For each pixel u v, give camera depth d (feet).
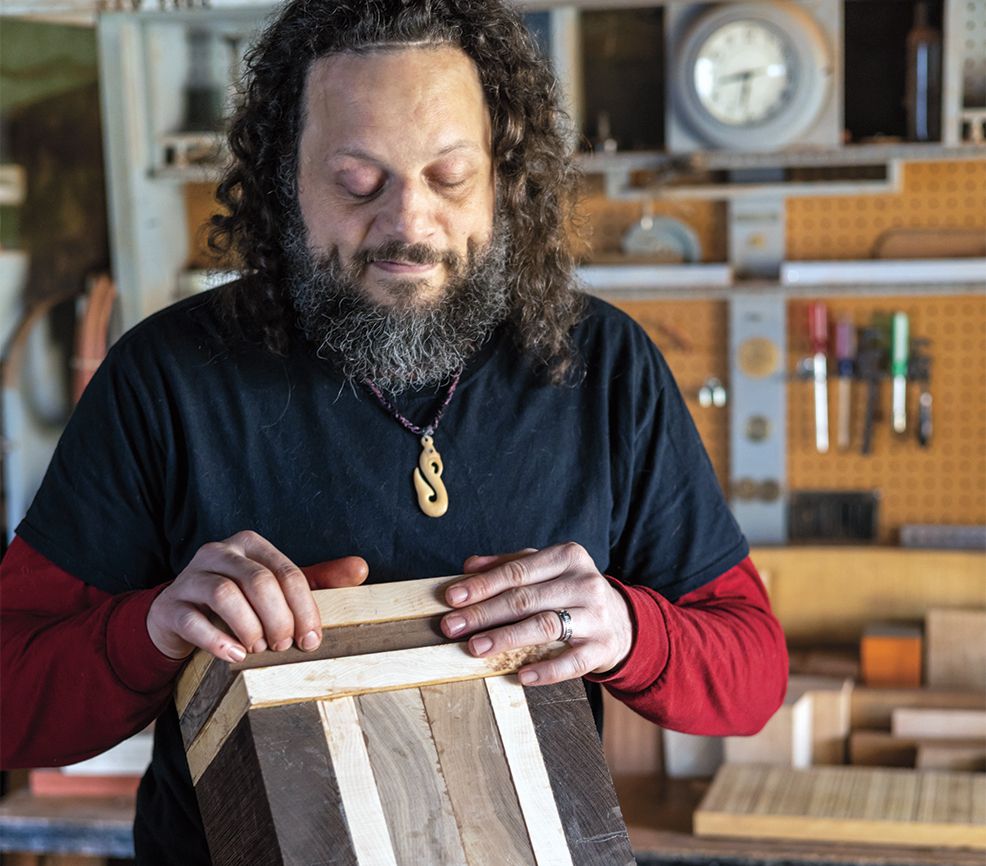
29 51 10.16
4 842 8.07
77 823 7.97
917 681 9.25
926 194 10.02
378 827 3.31
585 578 3.83
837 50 9.18
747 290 9.67
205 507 4.29
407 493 4.35
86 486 4.36
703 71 9.29
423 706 3.55
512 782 3.51
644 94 9.99
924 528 10.19
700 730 4.50
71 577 4.36
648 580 4.76
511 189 4.52
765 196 9.98
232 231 4.56
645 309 10.50
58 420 10.59
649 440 4.69
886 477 10.33
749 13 9.16
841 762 8.68
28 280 10.24
